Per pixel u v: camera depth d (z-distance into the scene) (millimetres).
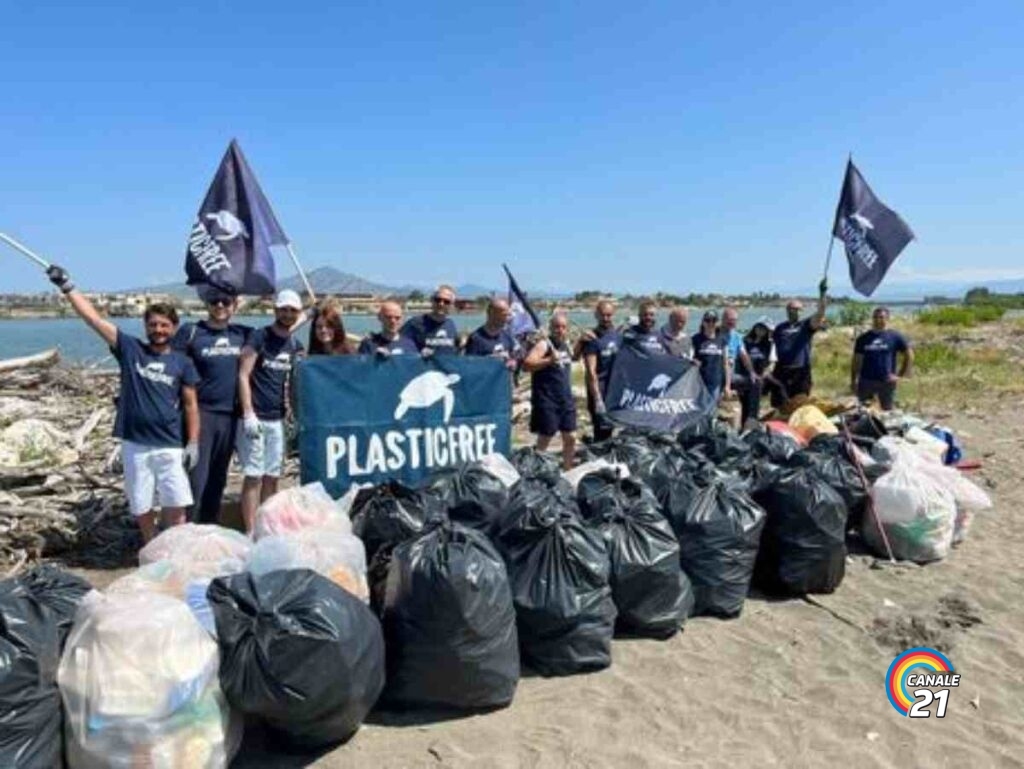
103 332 5527
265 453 6223
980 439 11797
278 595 3406
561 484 5676
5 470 7109
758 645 4789
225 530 4496
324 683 3309
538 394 7926
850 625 5094
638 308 8875
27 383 13352
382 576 4230
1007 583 5820
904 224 8852
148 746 3004
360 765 3494
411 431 6410
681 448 7078
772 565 5570
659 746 3738
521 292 9234
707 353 9812
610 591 4531
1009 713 4102
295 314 6172
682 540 5184
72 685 3047
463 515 5070
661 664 4488
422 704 3871
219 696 3277
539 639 4297
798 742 3812
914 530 6211
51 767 3002
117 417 5609
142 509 5605
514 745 3678
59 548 6355
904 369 10586
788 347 10906
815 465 6441
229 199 6598
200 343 6051
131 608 3180
